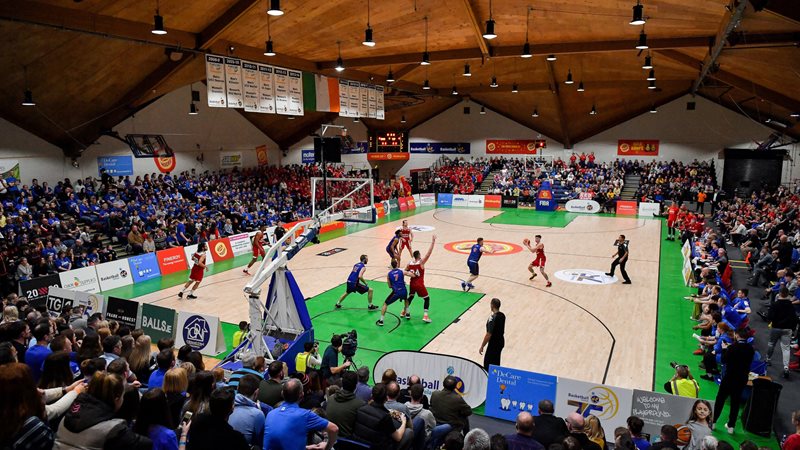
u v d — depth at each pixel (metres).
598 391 7.72
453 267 18.86
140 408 3.83
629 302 14.77
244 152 32.56
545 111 38.12
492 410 8.31
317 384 7.25
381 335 12.11
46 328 6.32
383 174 46.97
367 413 5.36
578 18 16.30
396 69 27.05
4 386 3.29
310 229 10.66
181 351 6.81
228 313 13.86
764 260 15.79
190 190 25.88
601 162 40.81
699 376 10.06
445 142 45.12
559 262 19.64
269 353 9.02
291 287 9.84
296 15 16.25
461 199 37.59
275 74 20.17
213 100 17.53
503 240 23.97
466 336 12.09
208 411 4.18
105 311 11.65
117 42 16.50
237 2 15.23
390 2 15.74
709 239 17.78
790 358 10.46
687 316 13.56
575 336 12.12
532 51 20.73
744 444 5.28
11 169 20.80
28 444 3.29
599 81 31.42
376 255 20.77
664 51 21.27
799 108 19.64
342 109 24.30
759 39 13.20
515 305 14.47
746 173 34.81
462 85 34.56
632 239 24.23
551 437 5.73
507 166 41.97
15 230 16.86
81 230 19.67
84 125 21.59
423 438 5.94
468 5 15.27
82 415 3.47
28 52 15.30
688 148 38.06
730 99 33.47
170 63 19.28
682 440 7.09
